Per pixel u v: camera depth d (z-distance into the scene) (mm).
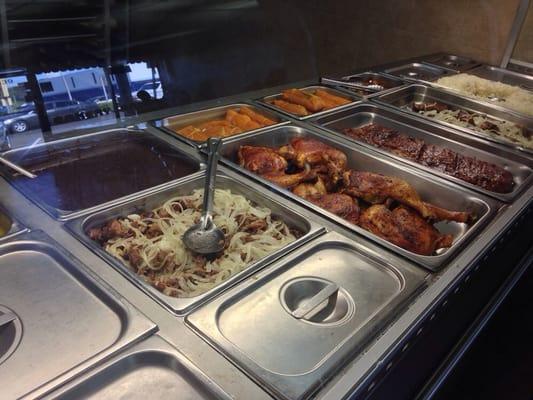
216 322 809
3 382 659
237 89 4078
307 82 2406
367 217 1308
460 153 1875
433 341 1109
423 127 1978
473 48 3045
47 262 923
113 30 2197
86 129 1533
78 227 1045
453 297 1063
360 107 2086
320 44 3818
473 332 1410
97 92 1779
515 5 2770
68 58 2010
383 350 792
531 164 1732
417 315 889
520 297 1824
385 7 3330
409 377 1043
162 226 1187
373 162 1613
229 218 1239
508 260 1527
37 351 717
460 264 1063
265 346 789
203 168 1389
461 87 2477
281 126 1765
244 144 1646
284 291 922
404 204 1413
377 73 2629
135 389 678
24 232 990
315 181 1523
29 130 1450
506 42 2893
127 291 855
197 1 3703
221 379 691
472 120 2154
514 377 1859
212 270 1083
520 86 2678
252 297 894
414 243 1268
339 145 1687
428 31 3191
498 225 1260
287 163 1579
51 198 1216
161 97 2309
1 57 1805
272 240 1186
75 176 1342
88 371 676
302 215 1201
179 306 828
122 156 1491
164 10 3531
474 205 1411
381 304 927
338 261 1040
